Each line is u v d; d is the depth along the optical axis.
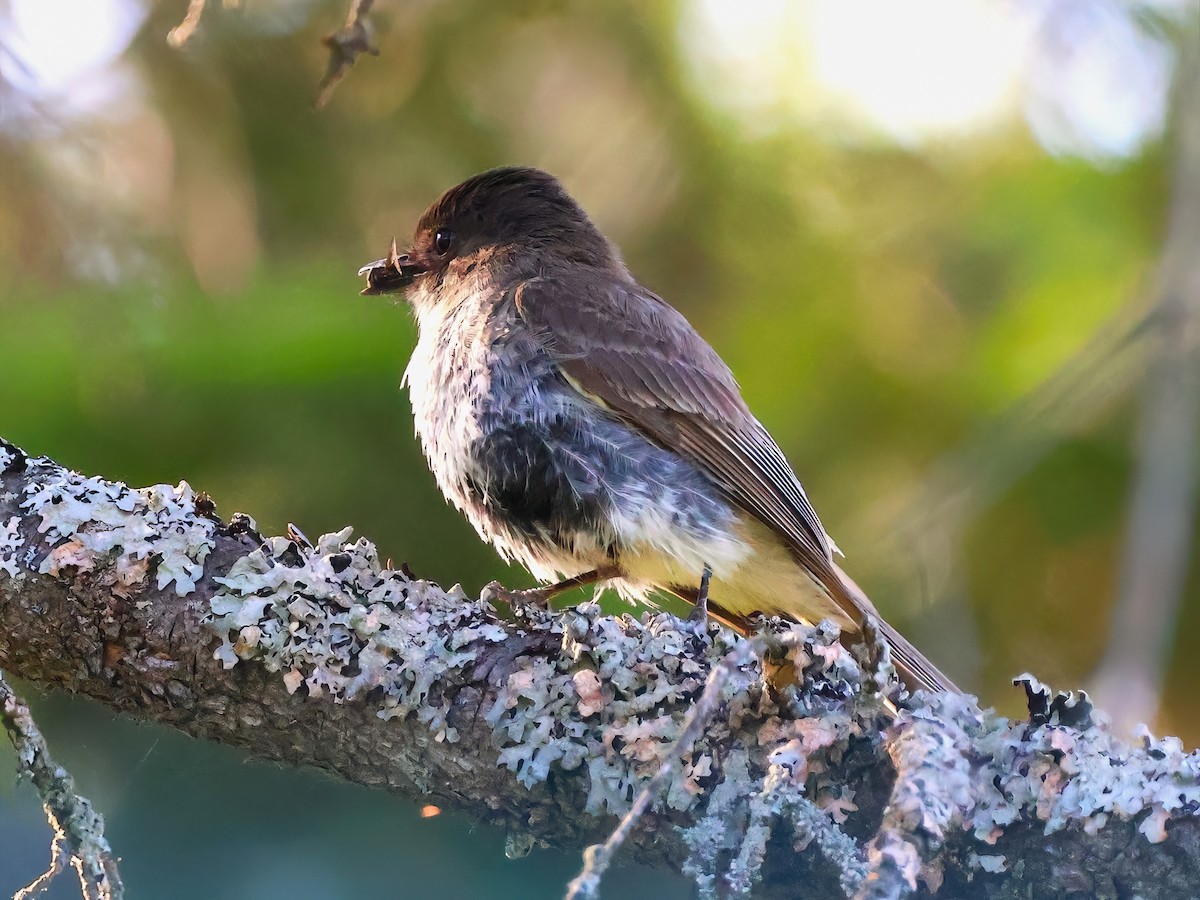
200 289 9.33
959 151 10.68
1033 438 9.55
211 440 8.58
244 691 6.42
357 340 8.97
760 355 10.41
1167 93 10.45
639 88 10.80
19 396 8.44
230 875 7.13
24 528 6.57
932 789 4.92
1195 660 10.29
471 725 6.26
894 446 10.27
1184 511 9.12
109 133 10.14
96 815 5.34
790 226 10.59
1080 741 5.66
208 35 10.16
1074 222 10.44
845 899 5.64
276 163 10.59
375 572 6.71
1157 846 5.48
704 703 4.80
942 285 10.49
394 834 7.19
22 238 9.68
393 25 10.79
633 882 6.97
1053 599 10.23
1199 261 9.48
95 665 6.50
